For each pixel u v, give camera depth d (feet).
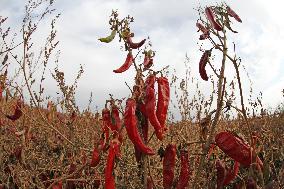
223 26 2.61
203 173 3.29
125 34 2.70
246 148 2.40
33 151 4.63
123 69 2.66
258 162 2.50
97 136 4.55
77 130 4.97
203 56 2.64
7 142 5.10
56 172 4.19
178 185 2.50
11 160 4.79
